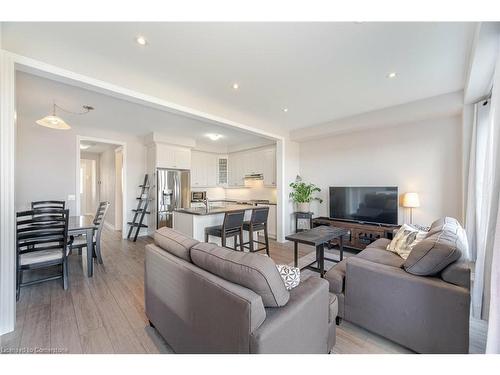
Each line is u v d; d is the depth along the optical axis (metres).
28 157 3.92
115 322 1.96
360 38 1.88
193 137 5.60
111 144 5.42
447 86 2.80
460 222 3.25
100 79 2.22
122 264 3.46
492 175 1.54
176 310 1.45
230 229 3.34
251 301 0.97
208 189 6.84
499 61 1.55
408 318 1.58
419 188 3.63
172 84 2.70
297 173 5.16
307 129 4.60
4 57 1.73
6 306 1.79
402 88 2.86
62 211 2.59
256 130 4.12
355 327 1.91
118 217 6.09
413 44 1.96
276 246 4.52
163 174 5.24
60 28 1.73
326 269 3.16
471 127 2.90
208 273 1.26
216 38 1.87
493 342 1.08
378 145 4.07
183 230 3.63
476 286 2.01
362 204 4.08
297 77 2.55
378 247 2.69
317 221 4.42
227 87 2.79
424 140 3.58
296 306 1.15
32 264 2.41
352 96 3.09
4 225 1.75
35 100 3.16
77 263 3.52
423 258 1.57
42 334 1.79
